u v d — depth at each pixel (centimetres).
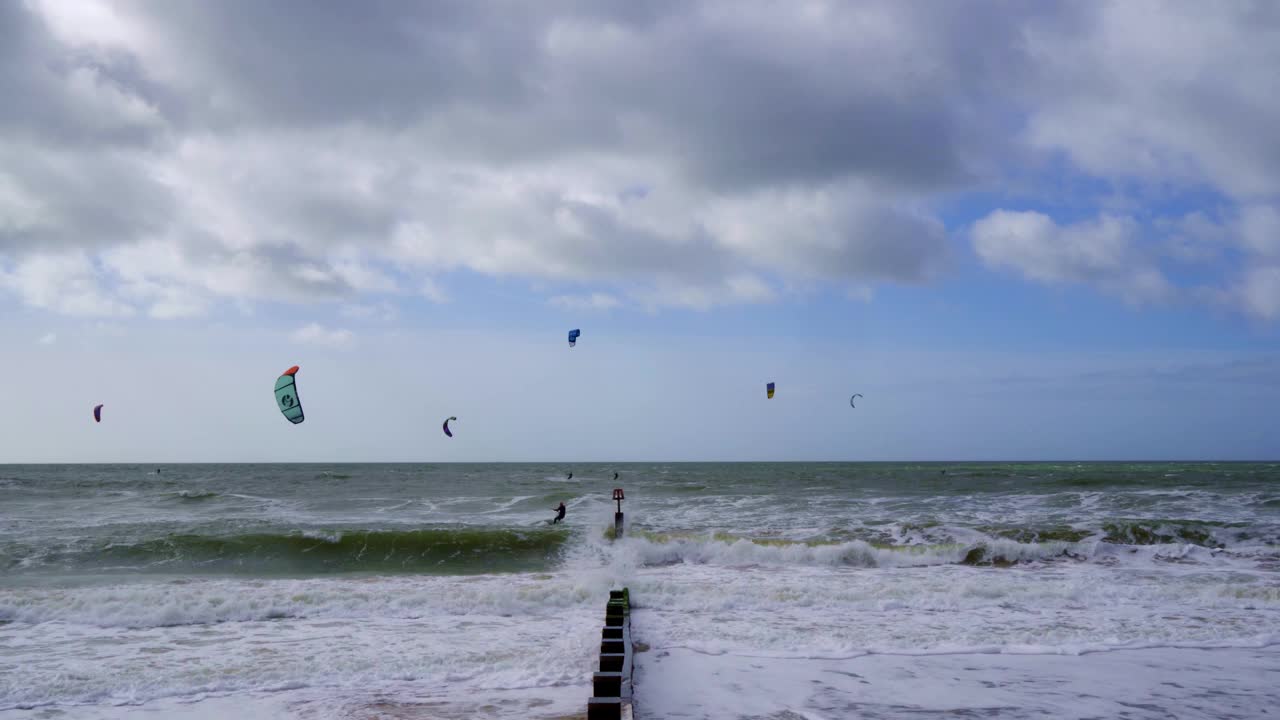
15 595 1245
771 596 1302
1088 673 872
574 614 1223
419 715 735
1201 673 874
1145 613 1195
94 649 1005
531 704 765
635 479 5906
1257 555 1761
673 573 1612
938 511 2644
